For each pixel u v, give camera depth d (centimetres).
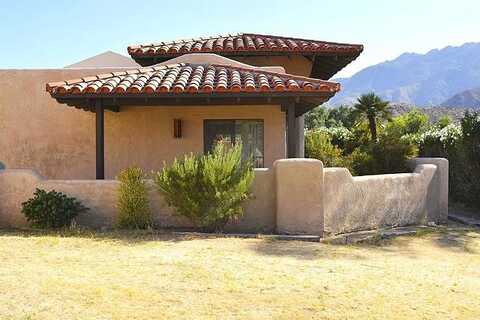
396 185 1516
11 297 697
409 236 1372
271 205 1314
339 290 775
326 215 1316
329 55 2038
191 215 1224
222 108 1703
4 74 1716
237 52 2017
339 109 7031
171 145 1709
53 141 1717
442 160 1694
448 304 739
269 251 1048
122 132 1709
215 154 1253
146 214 1268
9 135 1719
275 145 1703
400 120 4997
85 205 1295
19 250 987
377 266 967
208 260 934
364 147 2370
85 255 954
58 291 726
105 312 656
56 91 1364
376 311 693
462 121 1916
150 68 1655
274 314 666
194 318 645
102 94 1369
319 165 1277
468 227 1577
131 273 830
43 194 1240
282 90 1373
